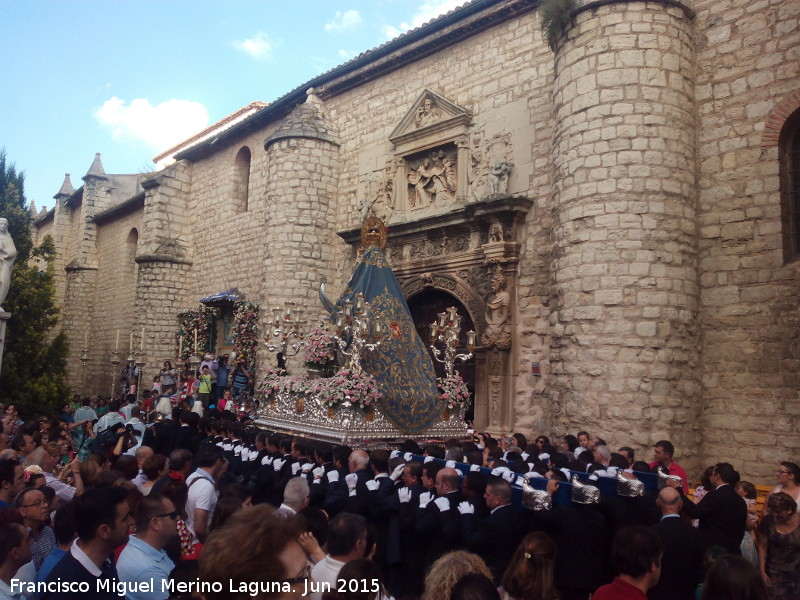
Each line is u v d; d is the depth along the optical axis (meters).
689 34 12.10
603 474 6.05
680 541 5.08
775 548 5.54
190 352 23.38
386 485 6.33
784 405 10.40
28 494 4.86
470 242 15.45
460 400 10.13
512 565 3.78
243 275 23.02
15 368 22.28
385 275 10.95
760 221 11.03
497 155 15.30
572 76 12.10
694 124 11.92
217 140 25.00
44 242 25.41
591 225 11.45
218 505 4.79
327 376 10.50
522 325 14.16
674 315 11.04
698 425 11.13
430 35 17.33
